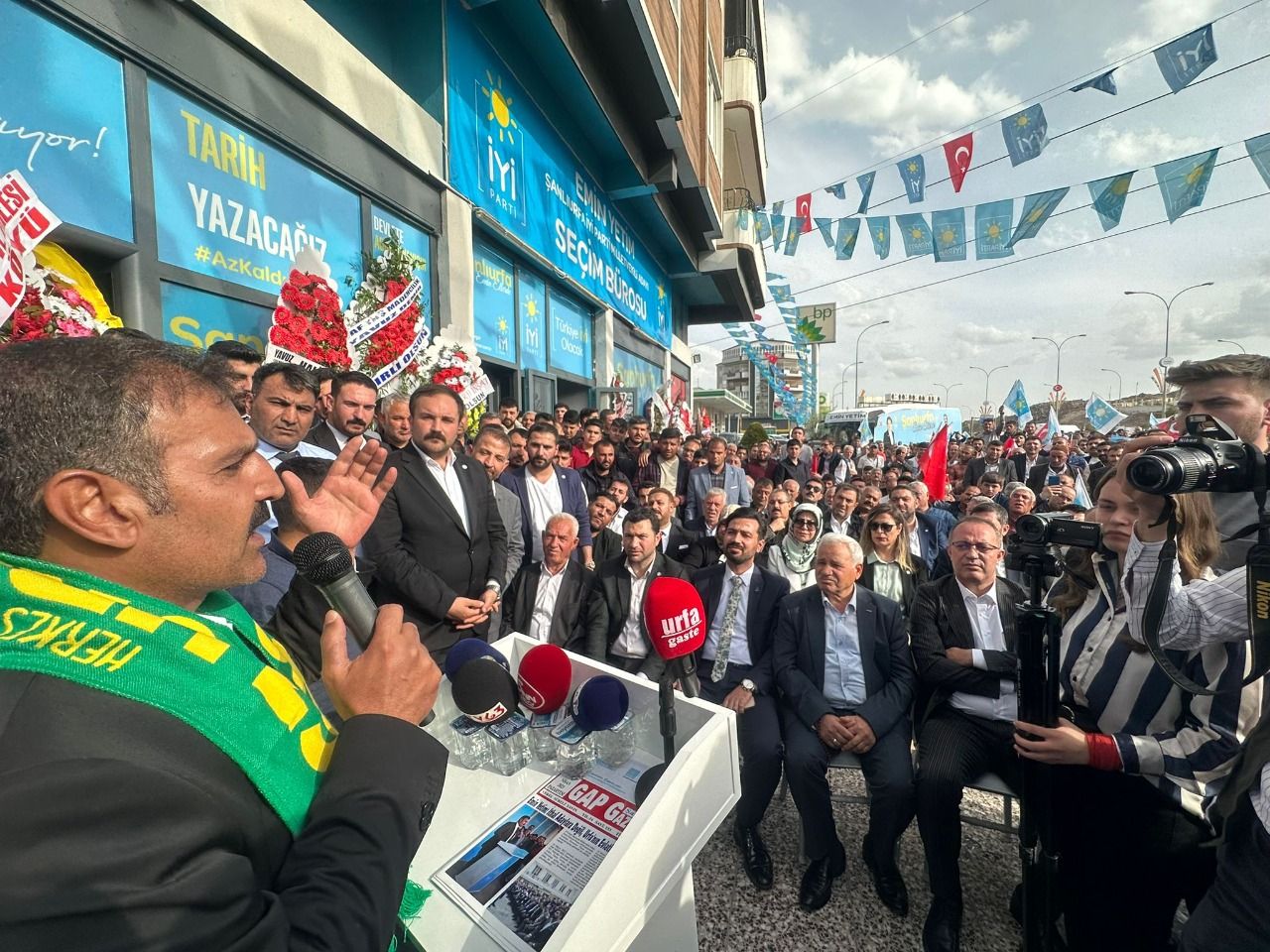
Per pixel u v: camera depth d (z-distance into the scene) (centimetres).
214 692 64
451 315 617
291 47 422
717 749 125
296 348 351
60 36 291
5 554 62
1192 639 157
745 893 230
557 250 908
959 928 204
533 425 429
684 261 1658
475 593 292
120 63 319
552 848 116
